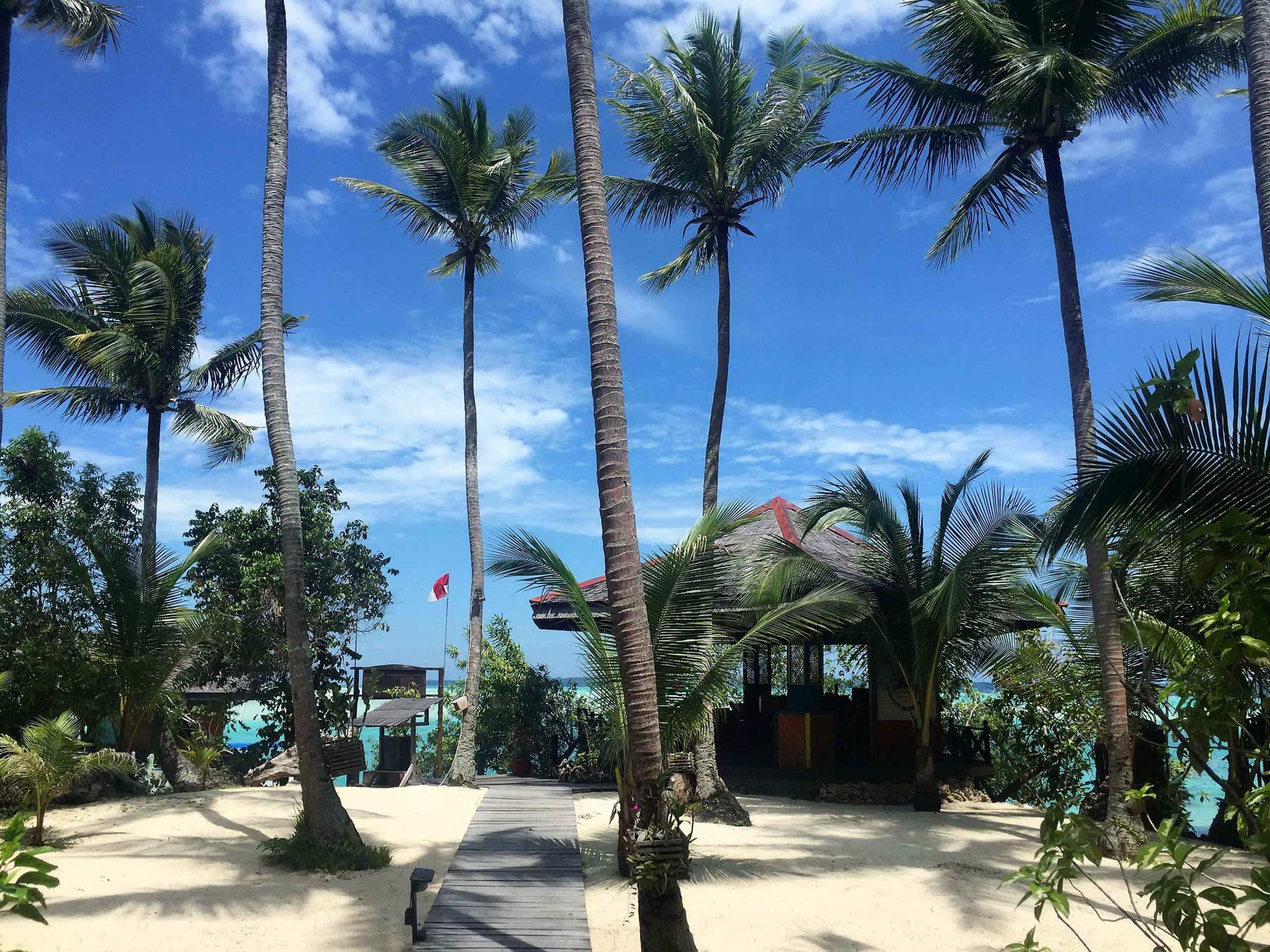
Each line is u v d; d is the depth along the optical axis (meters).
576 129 7.63
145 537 17.86
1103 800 13.45
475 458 17.78
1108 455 5.41
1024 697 16.61
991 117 13.19
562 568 9.70
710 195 15.30
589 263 7.41
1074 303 11.77
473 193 17.42
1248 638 3.32
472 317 18.11
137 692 14.90
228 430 20.64
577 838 11.42
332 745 17.08
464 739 16.45
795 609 11.37
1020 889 9.30
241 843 10.55
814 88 14.88
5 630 14.38
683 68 14.77
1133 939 7.80
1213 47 11.98
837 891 9.14
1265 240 9.04
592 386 7.37
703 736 13.33
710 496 14.81
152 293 18.00
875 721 17.67
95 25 15.34
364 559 22.30
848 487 15.31
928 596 14.16
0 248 13.93
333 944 7.21
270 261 10.85
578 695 19.67
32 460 18.47
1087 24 12.00
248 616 18.23
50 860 9.66
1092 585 11.19
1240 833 3.52
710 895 8.94
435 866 9.80
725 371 15.21
